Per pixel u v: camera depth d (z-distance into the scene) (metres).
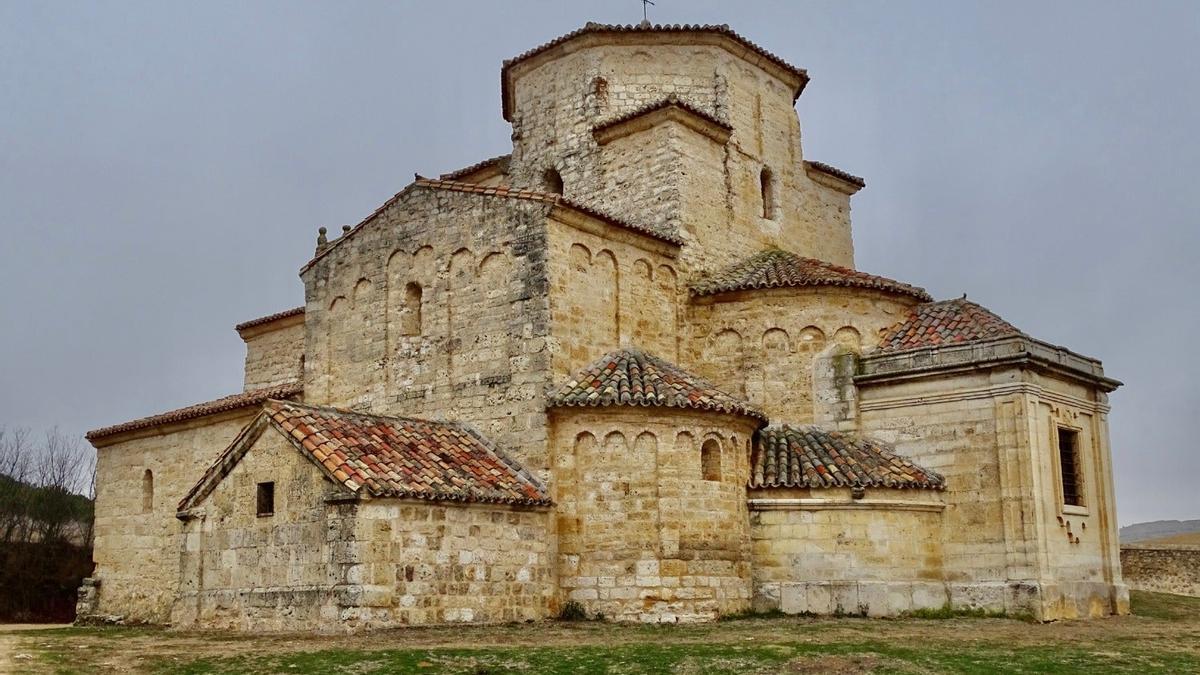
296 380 38.31
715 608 24.17
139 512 35.44
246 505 23.23
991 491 25.77
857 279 28.83
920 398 27.02
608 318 27.45
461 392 27.06
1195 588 40.94
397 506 21.53
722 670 16.03
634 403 24.44
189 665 16.56
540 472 24.94
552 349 25.67
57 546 48.56
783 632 21.11
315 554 21.48
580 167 32.69
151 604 34.22
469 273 27.59
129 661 17.06
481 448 25.72
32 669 16.14
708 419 25.03
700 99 32.78
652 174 30.80
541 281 25.98
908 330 28.62
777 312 28.88
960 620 24.42
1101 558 27.88
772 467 26.17
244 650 18.20
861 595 25.20
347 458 21.97
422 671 15.87
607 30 32.78
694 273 30.23
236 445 23.64
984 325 27.38
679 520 24.23
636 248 28.61
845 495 25.72
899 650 17.91
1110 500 28.67
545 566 24.27
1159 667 16.66
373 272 29.81
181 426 34.56
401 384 28.44
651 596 23.75
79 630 24.80
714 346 29.36
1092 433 28.78
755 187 33.34
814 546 25.48
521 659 16.78
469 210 27.86
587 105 32.88
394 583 21.27
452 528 22.48
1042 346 26.61
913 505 25.89
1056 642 19.78
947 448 26.48
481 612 22.70
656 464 24.42
